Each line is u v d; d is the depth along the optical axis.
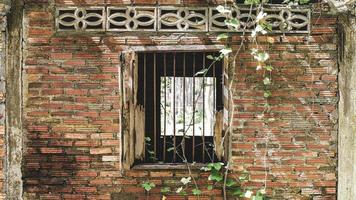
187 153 6.45
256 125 5.04
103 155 5.06
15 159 5.05
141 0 4.96
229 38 4.99
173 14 4.96
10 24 4.96
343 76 5.00
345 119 5.01
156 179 5.08
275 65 5.02
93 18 5.00
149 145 5.93
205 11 4.97
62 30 4.98
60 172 5.08
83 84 5.02
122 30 4.98
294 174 5.06
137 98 5.22
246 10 4.98
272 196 5.08
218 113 5.14
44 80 5.02
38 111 5.04
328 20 4.99
